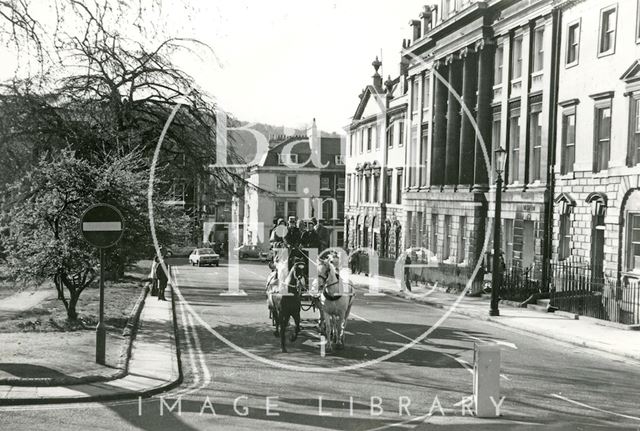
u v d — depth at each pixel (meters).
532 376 13.99
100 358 13.29
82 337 16.11
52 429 9.30
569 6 29.14
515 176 34.19
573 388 12.93
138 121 31.72
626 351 17.02
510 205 33.47
